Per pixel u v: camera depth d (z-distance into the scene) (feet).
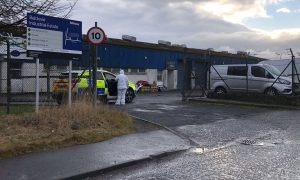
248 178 24.13
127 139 35.53
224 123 47.50
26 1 41.09
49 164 26.27
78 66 106.93
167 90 160.97
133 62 151.33
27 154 28.66
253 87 78.28
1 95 61.46
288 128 44.34
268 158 29.55
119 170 26.61
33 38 38.52
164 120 48.75
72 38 41.86
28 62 86.12
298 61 91.35
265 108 65.82
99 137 34.99
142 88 142.92
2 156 27.55
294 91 71.82
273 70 78.13
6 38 43.68
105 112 41.63
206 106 67.26
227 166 27.22
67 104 41.27
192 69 99.25
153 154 30.12
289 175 24.70
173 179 24.20
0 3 40.01
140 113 54.60
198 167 27.07
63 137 32.83
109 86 65.77
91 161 27.37
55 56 40.37
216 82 83.10
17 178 23.06
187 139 37.32
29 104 54.08
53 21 40.06
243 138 38.19
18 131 33.22
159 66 163.84
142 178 24.53
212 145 34.91
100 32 44.16
